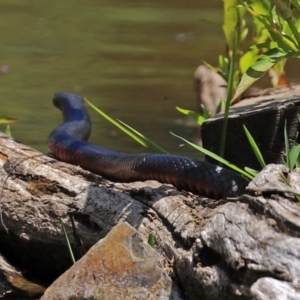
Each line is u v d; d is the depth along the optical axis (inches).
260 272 214.7
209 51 841.5
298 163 285.9
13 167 332.5
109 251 252.1
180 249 261.7
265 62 295.1
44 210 312.0
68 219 303.6
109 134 537.0
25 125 551.5
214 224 234.8
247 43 746.2
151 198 290.5
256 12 321.1
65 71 744.3
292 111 334.0
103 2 1199.6
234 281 224.8
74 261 279.3
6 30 967.0
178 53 834.2
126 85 690.2
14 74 730.2
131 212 288.4
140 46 871.1
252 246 219.6
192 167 300.0
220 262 232.5
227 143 343.6
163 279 247.3
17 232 319.9
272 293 202.4
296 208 223.1
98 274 251.0
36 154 340.8
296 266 209.3
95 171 350.6
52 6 1162.0
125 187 307.1
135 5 1174.3
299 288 203.8
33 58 807.1
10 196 324.2
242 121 339.0
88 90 669.9
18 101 624.7
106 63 784.9
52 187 316.2
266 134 337.4
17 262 329.4
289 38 302.7
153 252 251.0
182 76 728.3
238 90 294.2
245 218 226.8
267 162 338.6
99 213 296.2
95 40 908.6
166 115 590.9
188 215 273.1
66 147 371.2
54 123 558.3
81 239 300.0
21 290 309.3
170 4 1182.9
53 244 310.0
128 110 604.7
